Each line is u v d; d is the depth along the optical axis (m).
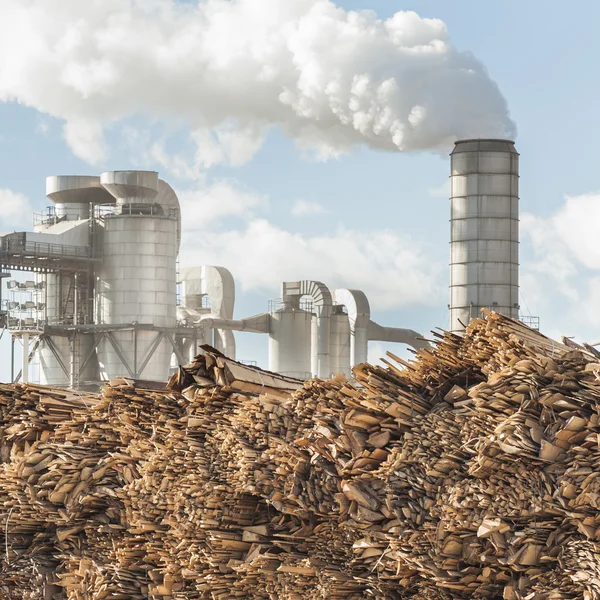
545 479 11.77
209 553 15.12
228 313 113.38
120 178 94.69
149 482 15.85
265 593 14.69
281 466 14.20
